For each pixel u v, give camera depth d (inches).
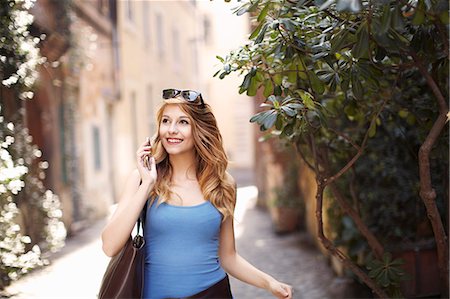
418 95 167.0
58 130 425.1
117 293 101.2
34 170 279.6
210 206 106.3
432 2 109.1
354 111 171.9
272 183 460.4
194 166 110.7
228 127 1254.9
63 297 223.8
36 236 262.8
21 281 235.3
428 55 144.8
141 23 738.8
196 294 103.3
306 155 230.1
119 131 624.1
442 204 221.1
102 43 556.1
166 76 871.1
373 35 113.4
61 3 379.6
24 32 190.2
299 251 346.0
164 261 103.3
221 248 113.7
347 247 243.1
